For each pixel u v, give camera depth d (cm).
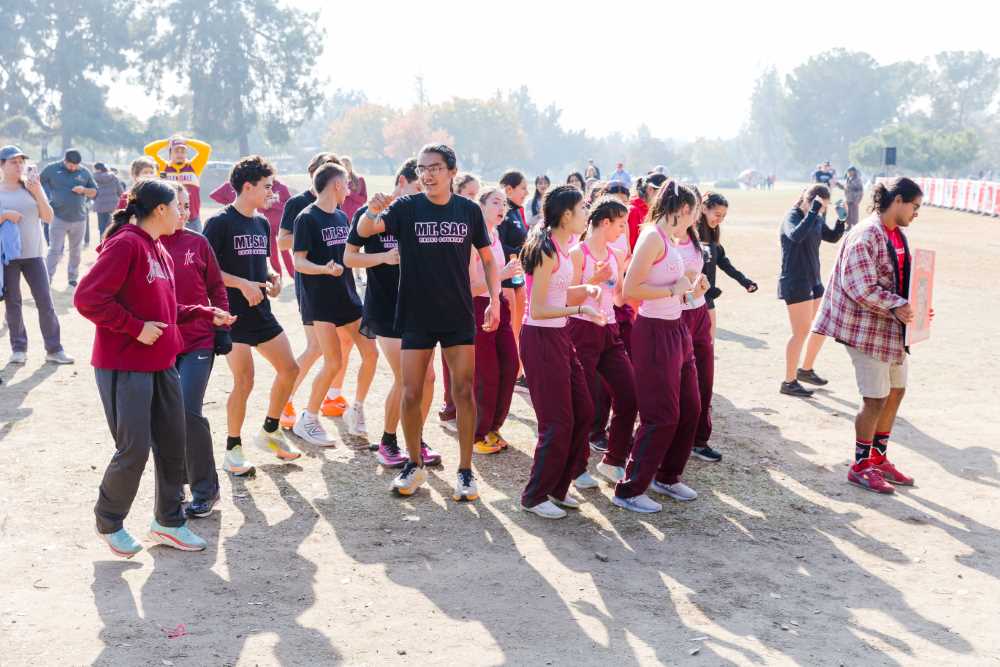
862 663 401
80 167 1438
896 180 614
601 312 605
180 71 7656
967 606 466
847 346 636
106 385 455
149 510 549
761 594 471
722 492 628
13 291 908
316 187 661
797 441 747
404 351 563
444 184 544
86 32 7575
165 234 476
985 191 3412
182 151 1264
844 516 591
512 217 811
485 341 671
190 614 420
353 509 566
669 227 554
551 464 559
